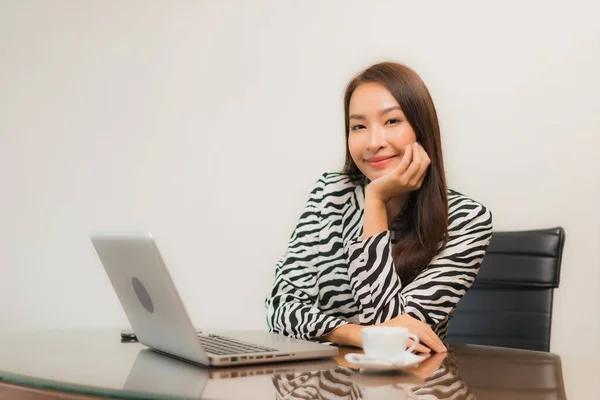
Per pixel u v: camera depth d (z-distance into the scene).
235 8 3.15
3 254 3.45
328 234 1.92
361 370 1.20
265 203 3.10
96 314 3.33
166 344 1.29
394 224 1.83
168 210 3.25
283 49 3.07
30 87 3.45
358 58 2.94
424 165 1.71
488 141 2.71
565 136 2.58
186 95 3.23
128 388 1.00
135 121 3.30
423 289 1.67
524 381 1.14
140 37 3.30
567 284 2.56
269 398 0.95
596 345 2.51
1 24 3.50
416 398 0.98
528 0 2.64
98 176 3.35
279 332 1.74
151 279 1.19
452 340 2.01
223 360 1.19
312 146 3.02
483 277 2.00
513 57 2.67
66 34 3.41
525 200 2.64
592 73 2.54
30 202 3.43
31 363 1.24
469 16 2.74
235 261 3.14
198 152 3.21
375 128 1.75
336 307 1.87
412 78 1.75
